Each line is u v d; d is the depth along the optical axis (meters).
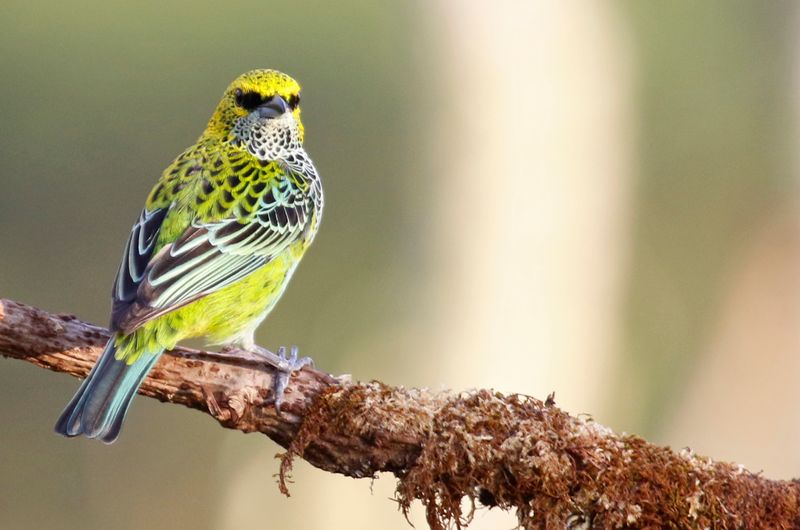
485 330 16.98
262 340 20.06
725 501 5.93
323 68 22.50
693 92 19.17
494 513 13.52
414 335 17.38
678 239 19.33
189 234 7.33
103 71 23.61
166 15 23.81
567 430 6.01
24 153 22.56
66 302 21.27
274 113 8.20
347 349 20.19
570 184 17.53
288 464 6.21
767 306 18.77
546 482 5.91
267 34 23.41
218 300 7.29
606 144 17.86
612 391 17.61
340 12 22.73
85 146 23.02
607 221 17.97
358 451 6.19
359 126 22.02
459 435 6.01
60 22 23.53
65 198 22.05
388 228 21.22
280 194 7.89
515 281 17.12
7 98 23.11
